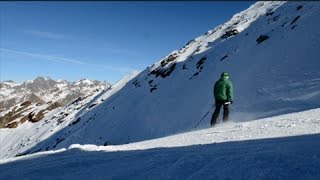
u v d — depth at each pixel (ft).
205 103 134.82
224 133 35.70
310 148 18.94
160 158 21.88
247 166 16.30
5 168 24.68
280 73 112.27
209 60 179.93
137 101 189.88
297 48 122.21
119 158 24.02
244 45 165.37
